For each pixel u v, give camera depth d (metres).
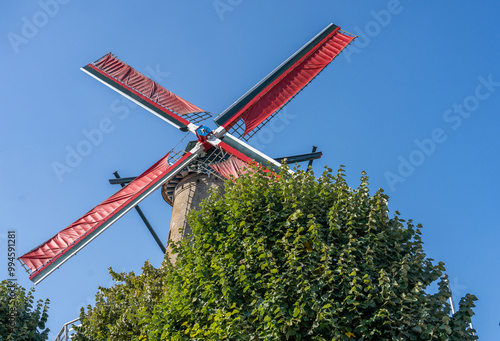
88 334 24.38
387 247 17.03
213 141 29.30
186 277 18.72
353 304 15.99
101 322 24.48
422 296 16.06
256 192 18.89
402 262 16.38
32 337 22.05
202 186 30.42
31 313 22.78
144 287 25.12
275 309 16.14
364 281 15.89
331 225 17.19
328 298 16.30
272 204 18.06
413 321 15.77
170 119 30.58
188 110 30.67
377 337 16.14
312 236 16.89
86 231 26.75
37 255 25.75
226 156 29.45
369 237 17.09
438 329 15.77
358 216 17.62
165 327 18.02
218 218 19.36
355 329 15.87
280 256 17.33
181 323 18.47
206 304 17.70
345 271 16.08
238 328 16.25
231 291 17.33
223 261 17.89
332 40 31.78
